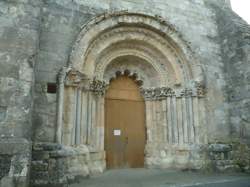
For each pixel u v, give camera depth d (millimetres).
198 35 10336
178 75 9656
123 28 9039
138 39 9438
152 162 9352
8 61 5480
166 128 9539
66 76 7492
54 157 6305
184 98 9508
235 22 10227
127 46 9625
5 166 4879
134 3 9414
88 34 8148
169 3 10109
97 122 8578
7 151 4949
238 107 9633
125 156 9477
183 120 9375
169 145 9312
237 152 9219
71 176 6754
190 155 8938
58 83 7391
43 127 7043
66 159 6652
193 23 10383
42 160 6207
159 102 9938
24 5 5930
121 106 9906
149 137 9742
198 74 9516
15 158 4980
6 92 5320
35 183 5973
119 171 8711
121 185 6469
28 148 5141
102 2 8820
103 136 8734
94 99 8484
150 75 10258
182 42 9617
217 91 9992
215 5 11266
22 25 5789
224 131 9719
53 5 7984
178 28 9773
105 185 6441
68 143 7234
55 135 7055
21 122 5305
